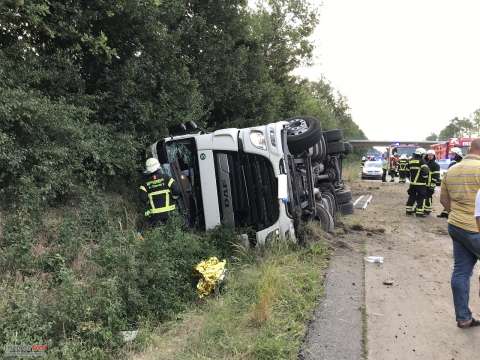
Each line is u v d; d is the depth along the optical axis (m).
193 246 6.01
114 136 7.21
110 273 5.04
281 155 6.75
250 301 5.13
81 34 6.71
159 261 5.31
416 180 11.96
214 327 4.48
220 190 7.01
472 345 4.23
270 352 3.96
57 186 5.76
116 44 7.61
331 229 8.53
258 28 17.38
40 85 6.45
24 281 4.73
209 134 7.09
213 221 7.01
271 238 6.84
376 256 7.31
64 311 4.20
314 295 5.36
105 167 6.93
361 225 9.70
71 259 5.39
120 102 7.43
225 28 11.28
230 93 12.06
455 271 4.58
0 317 3.99
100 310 4.41
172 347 4.27
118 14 7.14
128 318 4.70
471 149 4.57
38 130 5.60
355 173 30.12
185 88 8.83
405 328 4.57
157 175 6.80
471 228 4.32
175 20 9.06
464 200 4.39
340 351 4.07
